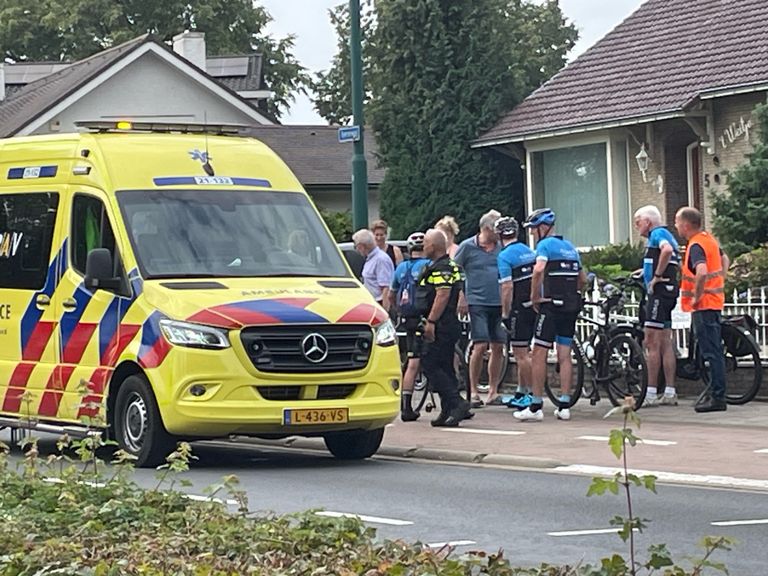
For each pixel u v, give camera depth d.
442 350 16.84
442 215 31.88
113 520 9.43
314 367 13.91
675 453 14.20
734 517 10.84
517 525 10.63
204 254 14.58
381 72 32.56
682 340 18.70
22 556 8.35
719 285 17.50
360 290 14.80
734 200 24.80
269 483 13.12
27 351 15.49
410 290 17.77
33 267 15.53
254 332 13.77
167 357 13.81
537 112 31.22
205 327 13.73
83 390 11.90
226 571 7.77
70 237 15.16
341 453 15.05
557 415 17.66
